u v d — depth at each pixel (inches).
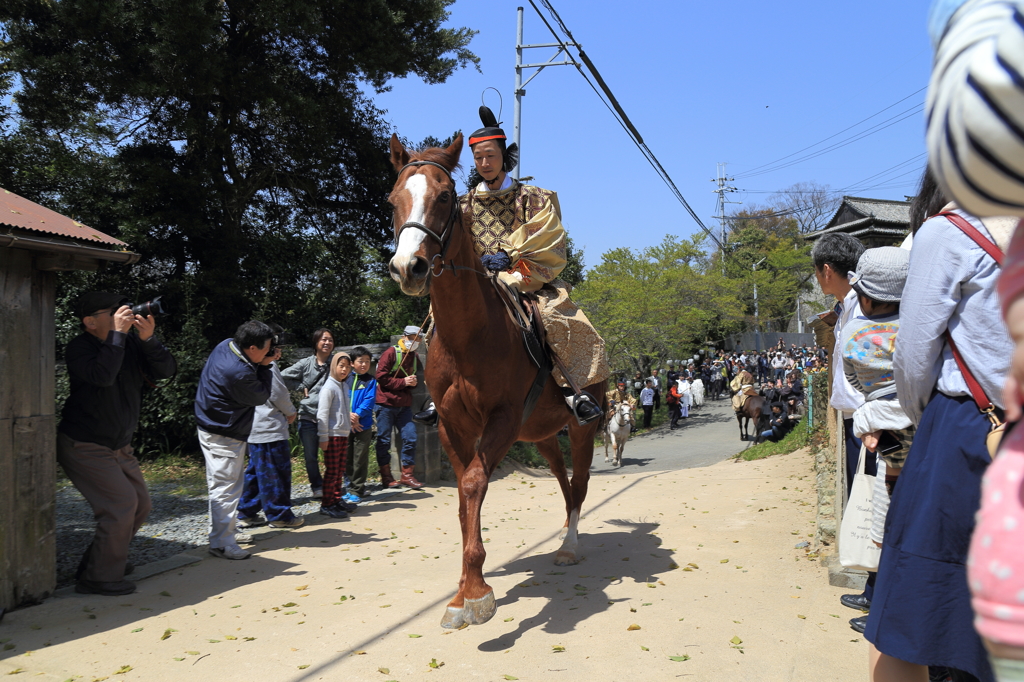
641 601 161.8
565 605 161.2
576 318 178.7
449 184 141.4
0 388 163.6
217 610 167.8
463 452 160.6
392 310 717.9
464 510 147.2
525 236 175.6
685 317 1040.2
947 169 40.6
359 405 312.0
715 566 188.5
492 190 182.1
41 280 176.1
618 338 908.6
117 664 137.3
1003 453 45.4
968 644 71.7
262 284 602.2
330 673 129.7
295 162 619.5
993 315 72.6
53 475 177.8
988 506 44.8
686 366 1250.0
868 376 108.3
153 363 192.4
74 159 530.6
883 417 105.1
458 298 144.8
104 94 487.2
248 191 593.9
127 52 460.8
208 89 483.8
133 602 174.6
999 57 36.3
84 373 173.6
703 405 1243.2
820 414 421.7
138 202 505.7
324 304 644.1
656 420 1067.3
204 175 522.9
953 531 73.0
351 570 199.0
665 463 682.2
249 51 561.6
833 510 212.7
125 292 536.1
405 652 137.7
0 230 157.1
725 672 123.6
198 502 325.7
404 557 211.5
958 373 75.8
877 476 114.5
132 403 188.9
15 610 167.2
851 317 135.3
